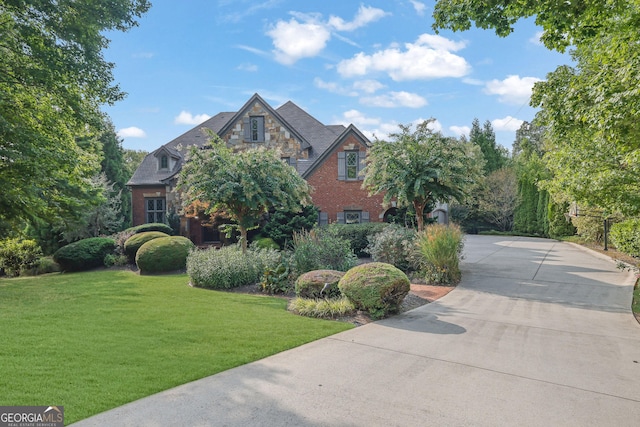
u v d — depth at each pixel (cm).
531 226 3266
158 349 520
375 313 717
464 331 634
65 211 1301
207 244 2134
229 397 378
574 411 361
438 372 453
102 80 1059
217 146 1216
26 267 1563
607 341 583
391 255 1234
